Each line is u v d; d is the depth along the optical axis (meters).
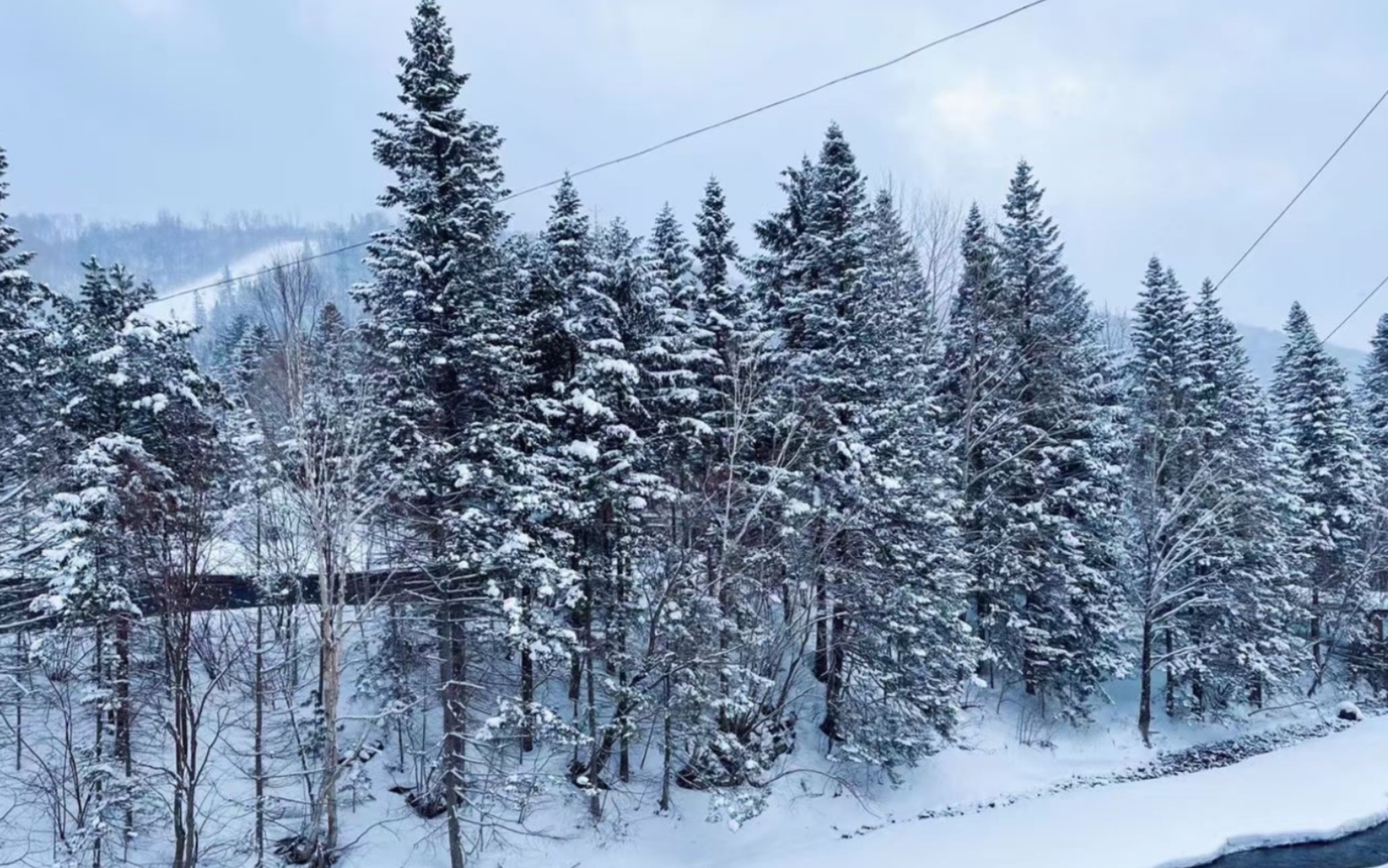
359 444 16.58
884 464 22.16
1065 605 27.16
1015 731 27.62
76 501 15.65
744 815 18.64
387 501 17.72
